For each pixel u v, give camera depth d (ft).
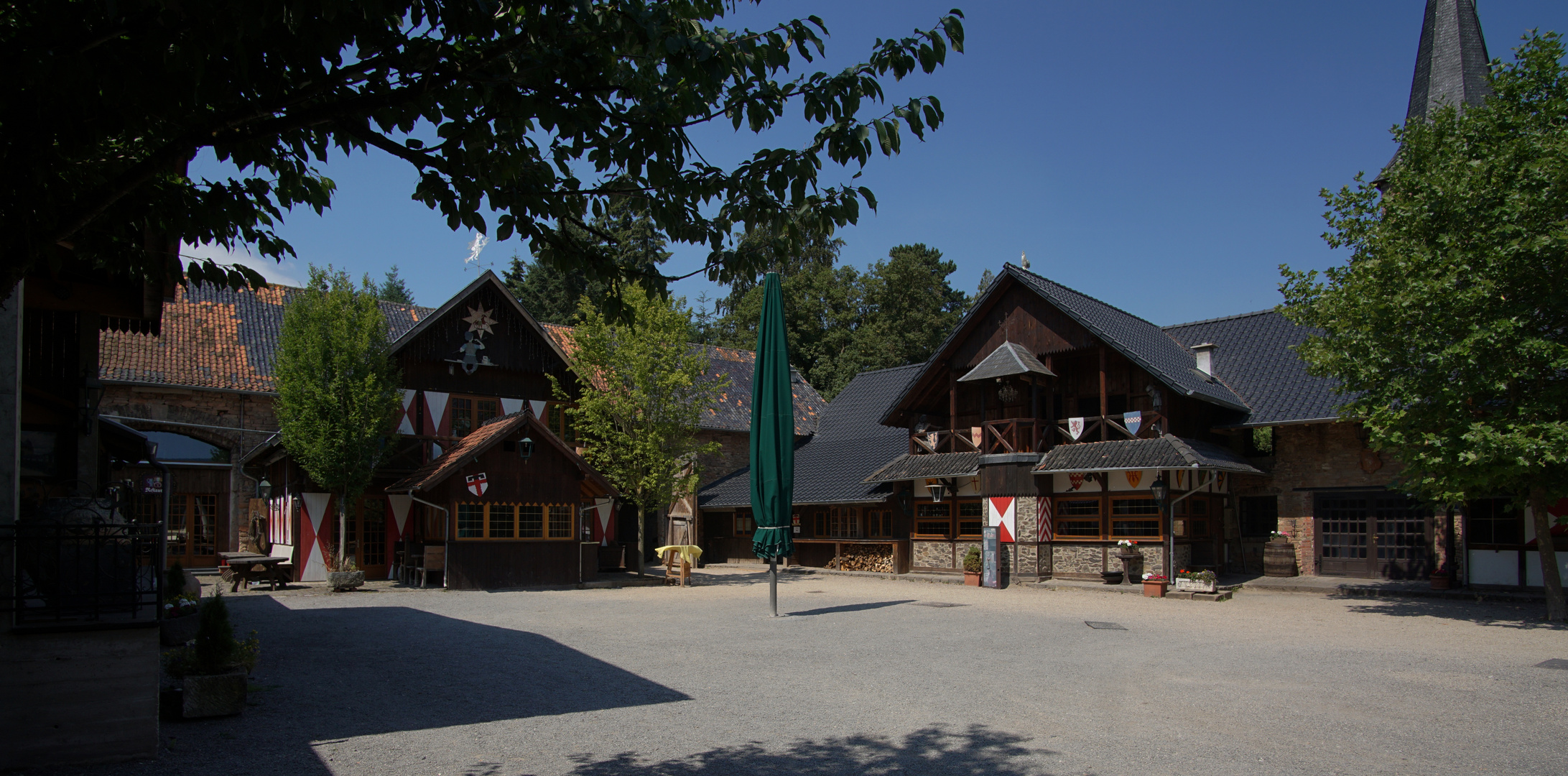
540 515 68.39
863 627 45.75
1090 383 76.59
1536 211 44.27
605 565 81.10
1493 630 44.65
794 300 152.15
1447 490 48.39
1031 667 33.71
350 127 15.19
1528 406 45.19
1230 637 42.29
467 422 76.23
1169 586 62.64
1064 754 21.34
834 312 153.99
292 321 63.87
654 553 97.19
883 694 28.48
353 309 65.00
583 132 15.48
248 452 72.13
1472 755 21.53
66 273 29.78
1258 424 69.72
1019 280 75.36
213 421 70.85
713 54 13.94
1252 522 74.90
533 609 52.65
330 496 68.59
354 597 58.13
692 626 45.62
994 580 69.41
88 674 20.42
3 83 12.02
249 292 79.82
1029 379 74.02
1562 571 58.90
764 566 91.56
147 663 20.97
